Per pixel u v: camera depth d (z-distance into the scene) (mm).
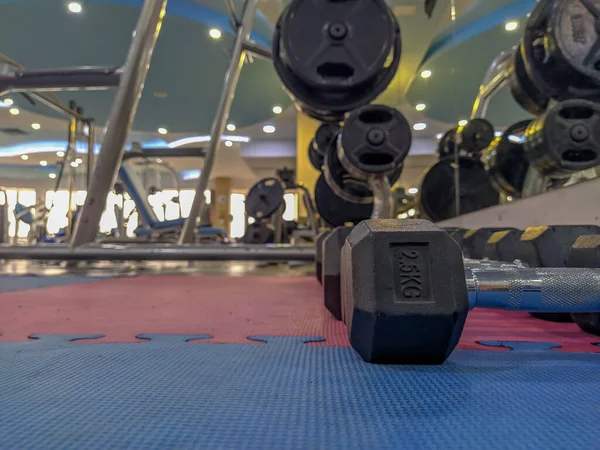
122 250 2584
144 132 7918
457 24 3713
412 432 419
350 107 1969
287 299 1535
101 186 2582
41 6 4109
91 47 4867
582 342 852
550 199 1571
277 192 4973
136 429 428
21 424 440
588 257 789
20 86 2410
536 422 444
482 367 653
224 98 3486
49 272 2916
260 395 526
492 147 2664
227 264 4281
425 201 3252
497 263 848
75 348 785
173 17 4277
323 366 657
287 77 1965
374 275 569
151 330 976
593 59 1664
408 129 1711
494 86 2738
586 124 1682
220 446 391
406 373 616
